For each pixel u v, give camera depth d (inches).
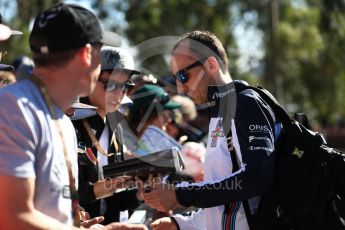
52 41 99.8
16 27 497.7
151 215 174.9
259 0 1122.7
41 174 99.3
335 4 1078.4
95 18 104.4
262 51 1103.6
